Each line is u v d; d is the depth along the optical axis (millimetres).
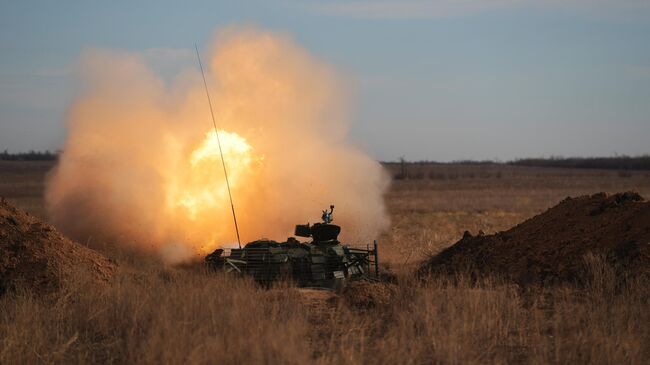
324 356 16156
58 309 19812
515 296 22297
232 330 17531
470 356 16328
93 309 19625
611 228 27312
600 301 21422
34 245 23891
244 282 24250
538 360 16094
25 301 19812
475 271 28672
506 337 18562
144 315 19234
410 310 20625
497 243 30719
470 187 145625
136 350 16438
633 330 18312
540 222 31031
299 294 23438
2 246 23688
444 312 20438
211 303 19688
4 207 25547
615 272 24391
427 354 17000
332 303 22781
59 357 16422
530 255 28312
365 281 24672
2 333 17734
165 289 21516
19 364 15828
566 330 19172
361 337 17562
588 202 30625
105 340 18266
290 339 16438
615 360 15867
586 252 26562
